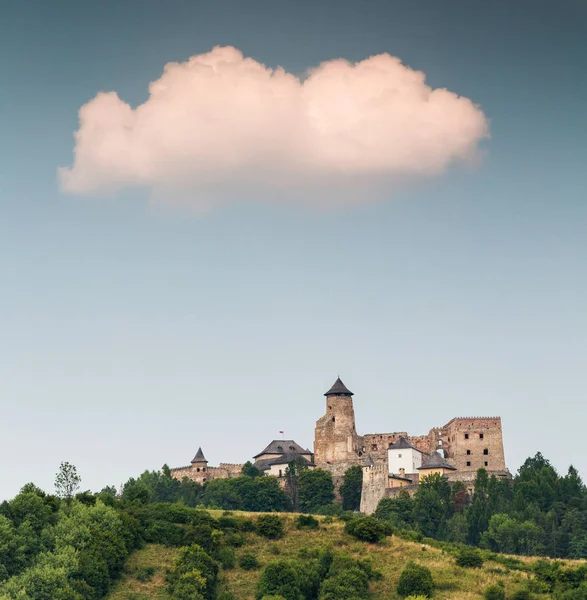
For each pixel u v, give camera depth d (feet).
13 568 616.39
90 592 609.83
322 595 625.41
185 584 624.59
